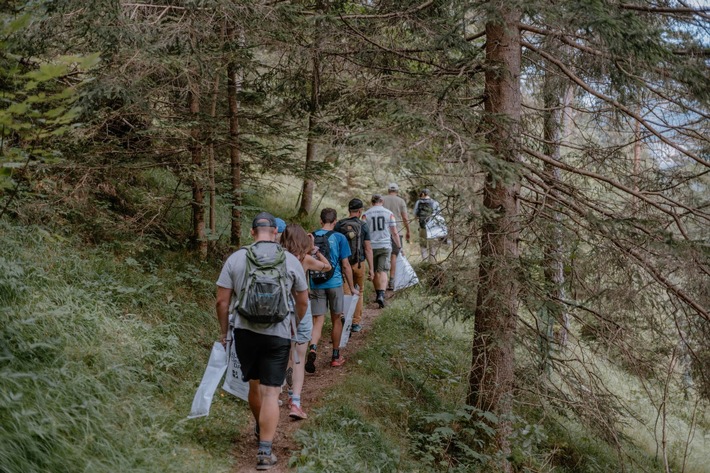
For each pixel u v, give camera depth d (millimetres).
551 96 7801
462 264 6039
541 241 6227
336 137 5293
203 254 8914
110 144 7746
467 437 6328
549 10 5402
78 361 4848
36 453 3553
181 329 6863
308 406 6293
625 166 6984
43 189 7129
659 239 5680
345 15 6754
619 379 10570
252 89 9164
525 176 6184
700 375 5938
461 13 5945
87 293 6105
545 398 6344
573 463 7781
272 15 7254
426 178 4938
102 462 3947
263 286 4602
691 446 9844
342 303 7379
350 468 5086
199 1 6742
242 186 9742
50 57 6527
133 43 6398
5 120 3625
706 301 5691
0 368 4148
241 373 5379
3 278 5125
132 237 8062
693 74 5793
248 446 5285
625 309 5781
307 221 13617
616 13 5594
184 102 8711
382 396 6875
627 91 6637
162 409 5152
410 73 6852
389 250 10086
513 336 5996
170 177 10797
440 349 9258
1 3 4656
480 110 6016
